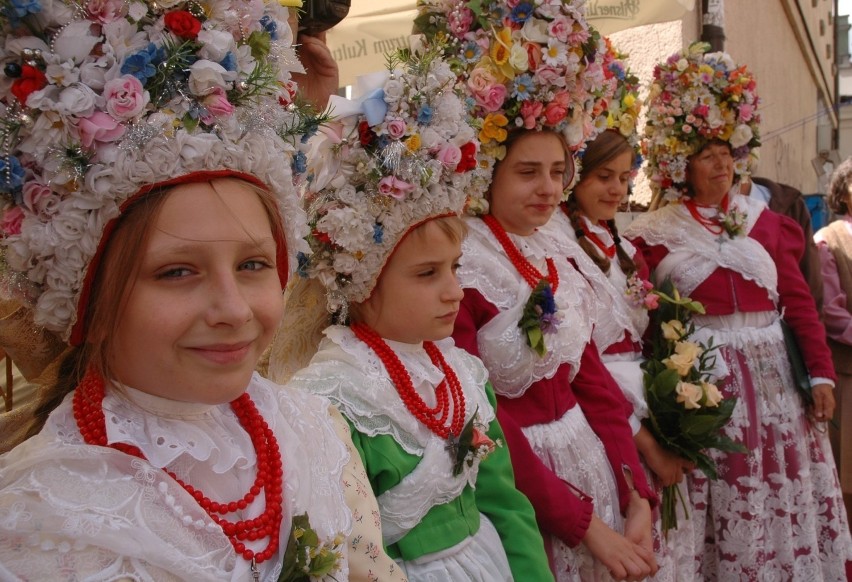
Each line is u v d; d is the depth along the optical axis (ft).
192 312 2.93
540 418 6.38
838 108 43.93
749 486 8.79
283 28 3.63
